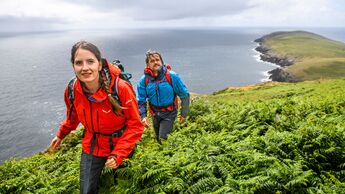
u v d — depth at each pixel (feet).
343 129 27.40
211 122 38.86
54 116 385.50
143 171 22.33
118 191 22.08
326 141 25.85
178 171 21.94
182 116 30.27
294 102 51.67
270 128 32.14
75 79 17.43
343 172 22.52
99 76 16.53
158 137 31.94
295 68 622.13
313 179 20.93
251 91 190.70
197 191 19.67
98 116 17.28
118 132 18.22
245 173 21.80
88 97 16.81
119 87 16.89
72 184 24.98
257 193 19.79
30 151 279.69
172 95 29.40
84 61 15.72
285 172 20.79
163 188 20.52
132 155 24.84
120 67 18.95
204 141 27.07
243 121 37.45
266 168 21.75
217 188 19.66
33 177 27.50
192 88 591.37
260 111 38.93
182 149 26.04
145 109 30.01
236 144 26.12
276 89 180.34
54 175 28.27
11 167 32.96
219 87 594.65
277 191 19.13
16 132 327.06
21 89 581.12
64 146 46.16
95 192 19.43
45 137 313.12
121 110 16.94
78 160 30.30
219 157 23.06
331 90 117.70
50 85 619.67
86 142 18.86
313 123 31.94
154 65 28.53
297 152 24.73
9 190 26.68
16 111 412.77
